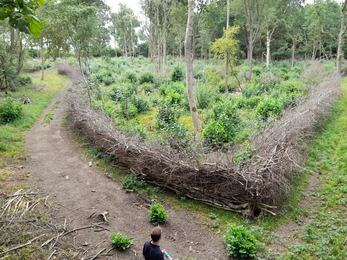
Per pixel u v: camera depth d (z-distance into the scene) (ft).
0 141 36.73
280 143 25.14
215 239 19.56
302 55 153.38
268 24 105.29
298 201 23.38
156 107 55.72
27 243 17.30
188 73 41.63
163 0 98.73
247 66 116.67
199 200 23.67
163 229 20.58
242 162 22.99
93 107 45.34
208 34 117.91
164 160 24.18
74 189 26.12
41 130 44.04
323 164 29.12
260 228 20.01
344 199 22.98
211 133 34.14
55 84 90.63
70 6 49.85
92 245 18.34
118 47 203.41
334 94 49.16
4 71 66.64
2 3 9.82
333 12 88.38
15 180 26.86
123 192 25.71
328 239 18.71
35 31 10.24
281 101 46.14
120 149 28.19
